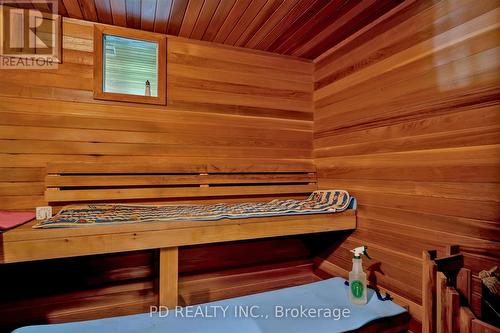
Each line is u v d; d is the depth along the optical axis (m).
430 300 1.25
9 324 1.79
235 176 2.32
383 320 1.50
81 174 1.95
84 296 1.95
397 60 1.76
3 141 1.84
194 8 1.85
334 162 2.33
